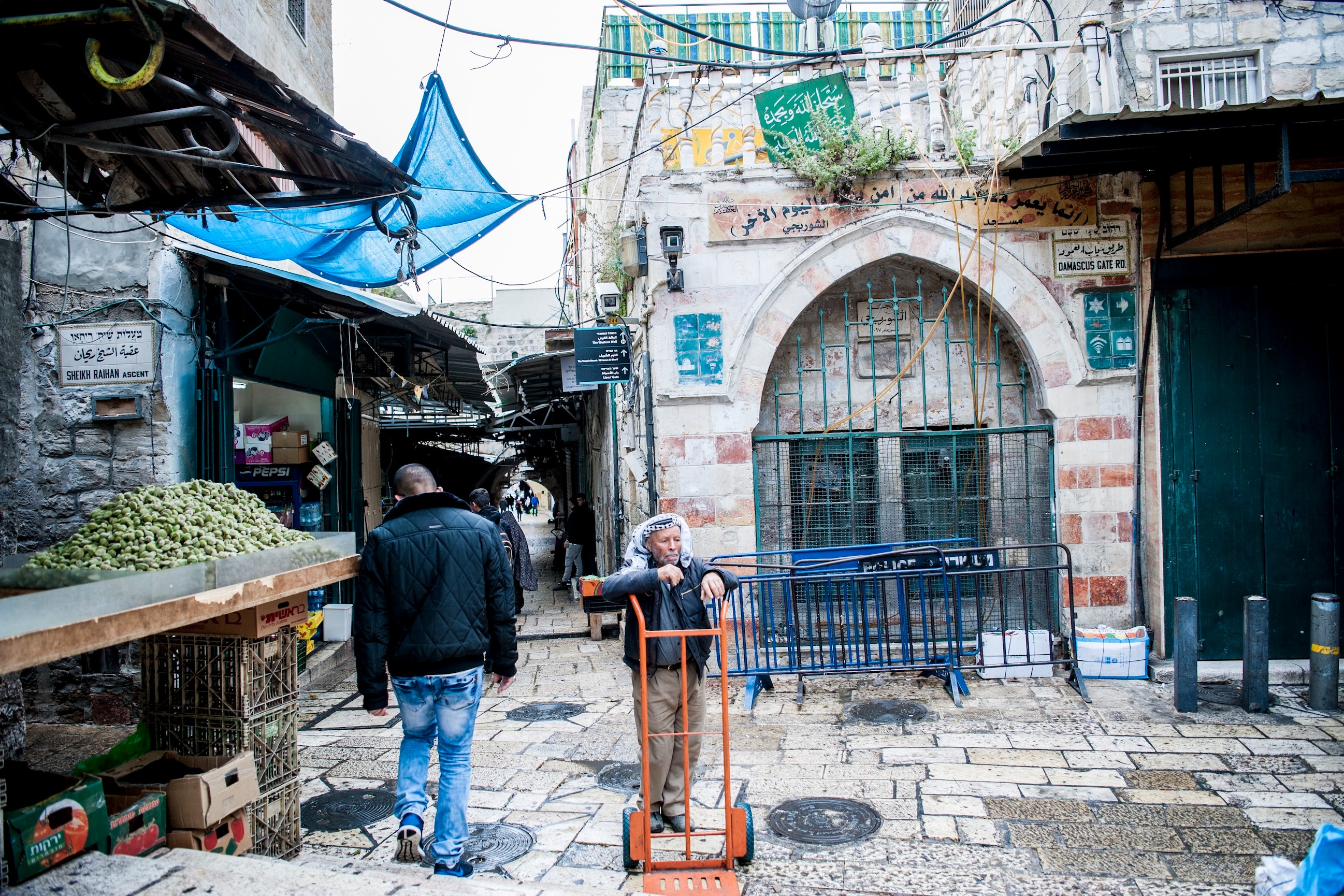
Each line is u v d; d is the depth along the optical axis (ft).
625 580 13.93
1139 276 26.07
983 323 27.81
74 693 23.08
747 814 13.67
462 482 75.25
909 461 27.91
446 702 12.96
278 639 13.11
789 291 26.78
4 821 9.64
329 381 33.09
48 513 22.99
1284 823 15.15
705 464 26.78
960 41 35.04
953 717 21.48
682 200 26.68
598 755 19.57
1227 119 20.57
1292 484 25.61
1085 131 21.25
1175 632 21.84
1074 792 16.66
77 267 23.08
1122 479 26.30
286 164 15.23
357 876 10.42
